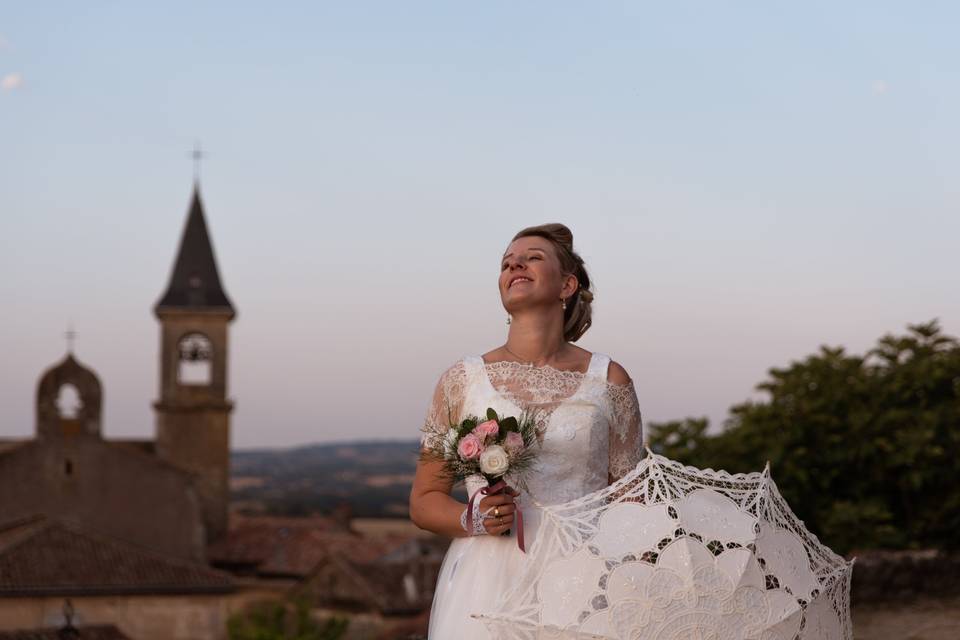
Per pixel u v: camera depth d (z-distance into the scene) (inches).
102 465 2044.8
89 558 1696.6
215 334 2353.6
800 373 387.5
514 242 162.2
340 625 1660.9
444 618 148.4
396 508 6924.2
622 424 156.9
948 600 280.7
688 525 133.9
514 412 151.7
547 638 132.5
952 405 376.2
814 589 136.8
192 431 2336.4
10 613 1604.3
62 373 2028.8
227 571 2327.8
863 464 370.3
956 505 355.9
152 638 1684.3
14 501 1989.4
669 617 130.2
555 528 139.6
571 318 165.0
